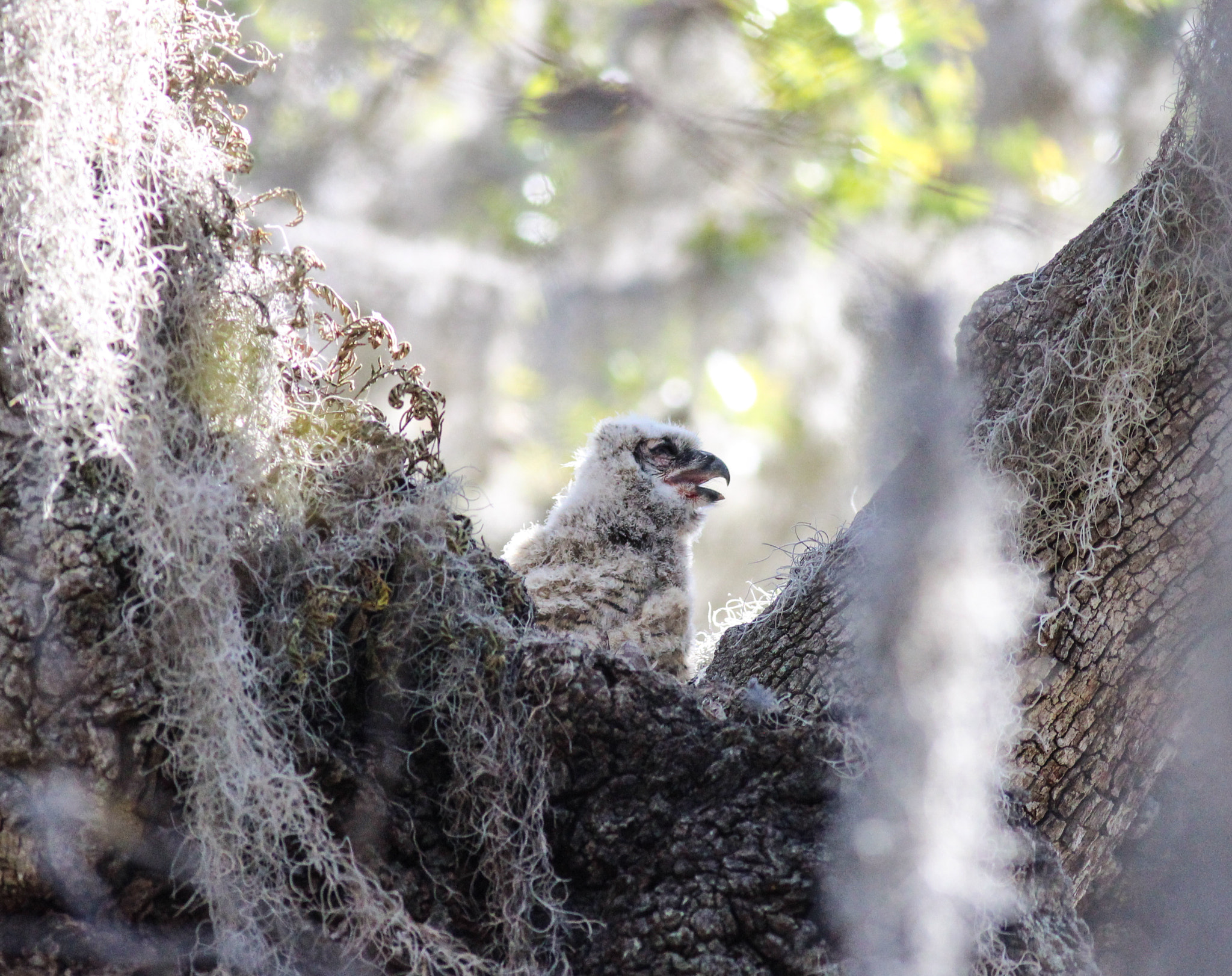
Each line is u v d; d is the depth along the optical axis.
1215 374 6.84
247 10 16.22
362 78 17.09
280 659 5.79
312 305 6.98
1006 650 6.57
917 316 5.48
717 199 19.42
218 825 5.46
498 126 17.95
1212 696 6.71
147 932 5.54
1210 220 6.91
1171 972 6.87
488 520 19.27
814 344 20.11
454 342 19.50
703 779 6.04
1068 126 17.47
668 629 10.52
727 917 5.70
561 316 19.98
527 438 19.89
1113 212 7.32
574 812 6.09
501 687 6.09
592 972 5.77
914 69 15.53
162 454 5.59
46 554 5.41
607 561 11.23
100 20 5.70
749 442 20.38
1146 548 6.80
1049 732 6.77
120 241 5.63
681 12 15.23
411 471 6.48
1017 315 7.37
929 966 5.56
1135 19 17.17
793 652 7.22
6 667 5.36
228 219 6.18
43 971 5.40
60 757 5.37
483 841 5.91
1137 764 6.79
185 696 5.46
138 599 5.50
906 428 5.59
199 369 5.89
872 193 15.47
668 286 20.28
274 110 17.45
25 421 5.54
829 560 7.48
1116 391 6.91
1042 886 6.07
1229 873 6.84
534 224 19.55
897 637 5.71
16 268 5.53
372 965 5.61
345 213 18.50
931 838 5.63
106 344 5.50
